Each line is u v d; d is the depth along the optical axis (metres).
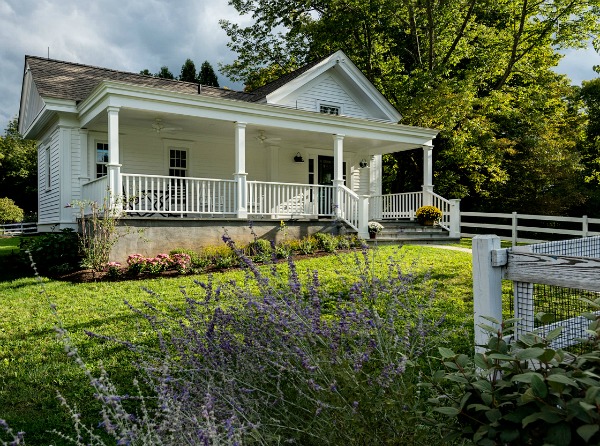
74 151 13.31
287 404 2.47
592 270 2.24
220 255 10.19
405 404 2.08
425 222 15.82
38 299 7.51
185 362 2.92
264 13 26.09
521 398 1.60
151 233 10.62
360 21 22.20
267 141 16.02
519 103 23.16
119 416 2.08
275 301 2.70
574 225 24.70
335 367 2.23
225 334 2.82
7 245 17.25
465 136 19.88
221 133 15.14
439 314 5.70
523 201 23.45
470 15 22.45
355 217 13.95
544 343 1.78
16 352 5.19
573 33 21.11
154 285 8.30
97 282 8.71
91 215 11.17
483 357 1.84
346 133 14.31
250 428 2.21
